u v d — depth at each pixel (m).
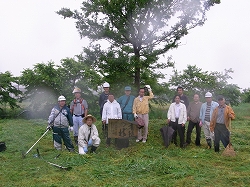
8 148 8.24
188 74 17.00
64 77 15.62
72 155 7.39
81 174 5.93
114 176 5.85
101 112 9.16
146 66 12.41
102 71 12.84
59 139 8.12
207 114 8.49
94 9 12.04
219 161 6.99
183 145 8.70
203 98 16.33
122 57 12.01
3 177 5.76
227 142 7.78
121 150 8.11
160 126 10.52
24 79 15.77
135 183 5.42
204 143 9.46
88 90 15.34
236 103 17.34
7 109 18.09
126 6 11.29
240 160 7.16
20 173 5.97
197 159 7.18
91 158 7.17
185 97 9.05
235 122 14.88
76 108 8.92
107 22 12.20
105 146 8.72
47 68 15.60
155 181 5.48
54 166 6.47
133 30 11.97
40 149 8.23
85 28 12.04
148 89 9.20
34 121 13.97
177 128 8.73
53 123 8.03
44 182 5.46
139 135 9.10
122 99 9.09
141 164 6.43
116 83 12.87
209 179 5.62
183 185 5.30
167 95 14.76
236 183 5.39
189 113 8.93
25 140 9.40
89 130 7.96
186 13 11.34
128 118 8.93
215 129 7.91
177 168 6.27
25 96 16.53
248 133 11.17
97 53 12.47
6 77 16.06
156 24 11.65
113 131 8.39
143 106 8.82
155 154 7.59
